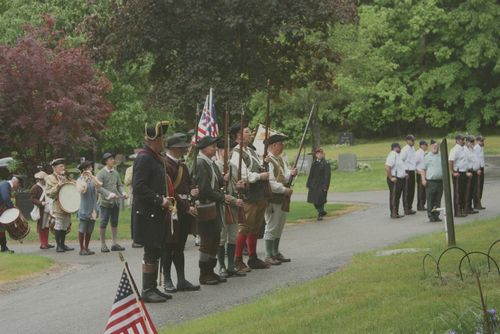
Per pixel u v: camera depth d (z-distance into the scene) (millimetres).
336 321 7676
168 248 11039
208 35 22609
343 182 36938
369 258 12180
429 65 67812
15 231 17250
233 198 11898
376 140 71438
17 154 34844
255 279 11883
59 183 17609
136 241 10305
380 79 66375
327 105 43938
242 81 23750
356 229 18719
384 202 26562
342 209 24828
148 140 10375
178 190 10875
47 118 32500
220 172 11680
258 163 12523
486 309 6504
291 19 22516
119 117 47906
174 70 22984
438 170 19641
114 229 17453
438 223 19312
